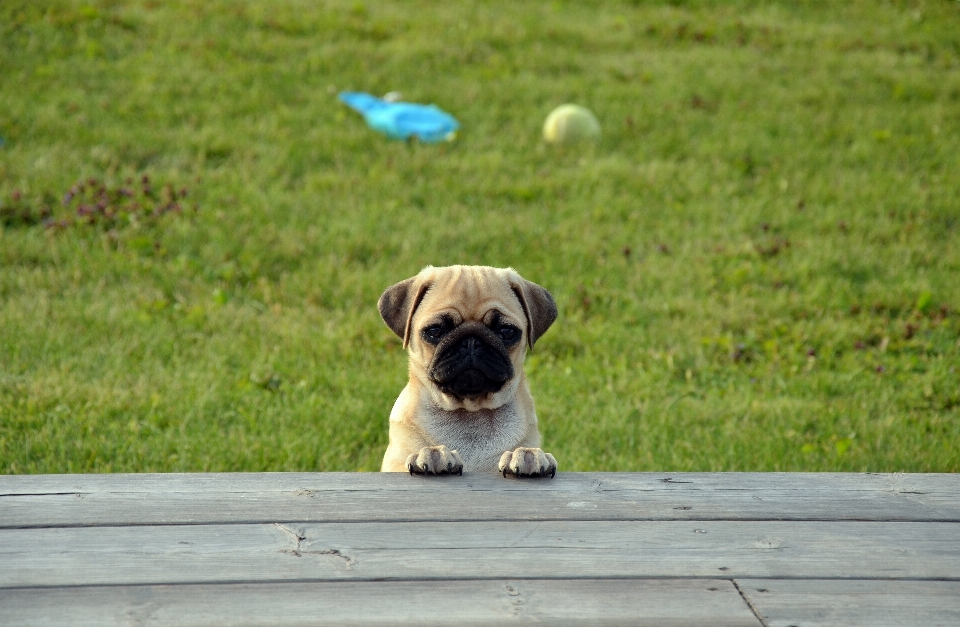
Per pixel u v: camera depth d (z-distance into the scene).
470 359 4.83
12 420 6.87
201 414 7.20
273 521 3.95
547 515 4.07
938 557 3.79
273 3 18.83
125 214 10.93
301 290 9.70
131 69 15.28
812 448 7.01
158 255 10.27
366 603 3.37
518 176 12.98
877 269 10.80
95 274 9.65
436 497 4.23
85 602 3.33
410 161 13.05
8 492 4.15
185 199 11.50
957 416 7.82
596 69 16.95
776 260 10.88
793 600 3.47
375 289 9.75
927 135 14.59
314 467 6.68
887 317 9.66
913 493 4.36
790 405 7.78
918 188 12.77
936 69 17.67
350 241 10.67
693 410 7.71
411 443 5.25
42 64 15.07
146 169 12.34
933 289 10.23
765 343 8.97
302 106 14.64
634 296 9.91
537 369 8.46
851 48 18.59
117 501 4.09
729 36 18.98
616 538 3.88
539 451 4.59
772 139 14.35
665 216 11.96
